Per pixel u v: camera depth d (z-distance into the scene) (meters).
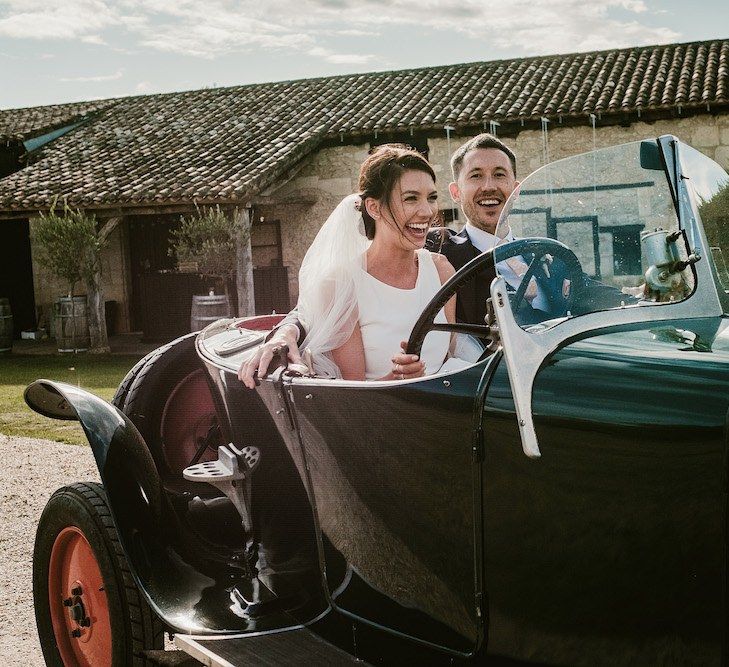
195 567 2.89
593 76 17.73
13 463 7.05
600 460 1.86
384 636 2.46
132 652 2.85
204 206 16.27
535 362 2.00
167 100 22.47
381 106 18.45
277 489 2.82
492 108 16.75
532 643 2.04
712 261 2.20
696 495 1.75
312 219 18.28
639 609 1.85
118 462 2.96
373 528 2.43
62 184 17.80
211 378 3.22
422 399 2.18
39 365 14.40
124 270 19.62
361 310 2.94
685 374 1.86
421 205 2.83
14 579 4.48
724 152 15.88
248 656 2.50
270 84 21.80
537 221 2.33
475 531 2.10
